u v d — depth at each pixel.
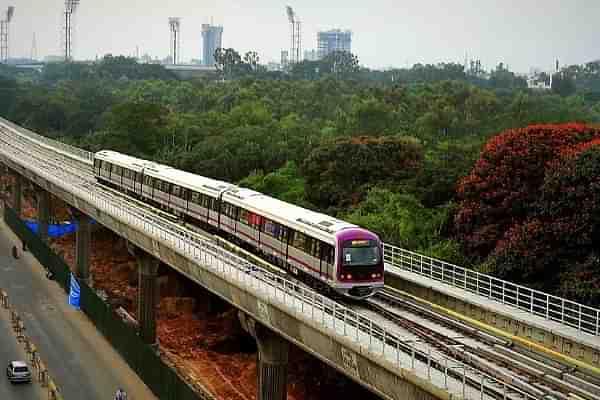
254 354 65.19
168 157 113.44
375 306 46.50
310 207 77.88
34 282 85.19
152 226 58.88
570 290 49.56
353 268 46.09
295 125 124.75
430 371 30.88
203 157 106.94
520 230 54.81
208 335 69.06
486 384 31.27
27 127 166.00
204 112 151.00
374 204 73.75
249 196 61.25
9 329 69.31
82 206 80.12
